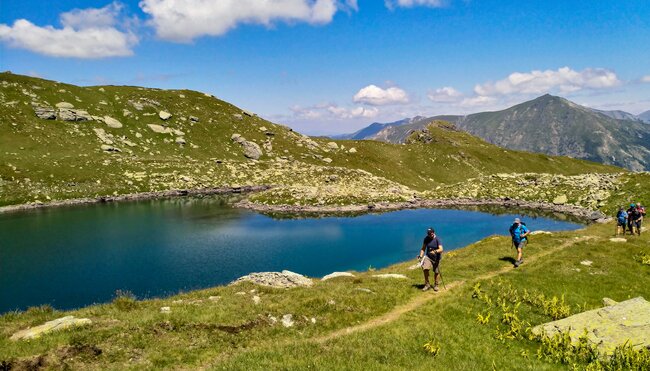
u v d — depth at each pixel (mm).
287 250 50938
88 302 32375
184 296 21062
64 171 97062
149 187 101375
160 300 20219
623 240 30438
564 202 84312
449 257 31969
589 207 77500
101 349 13031
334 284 22766
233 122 166625
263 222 69125
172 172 113250
